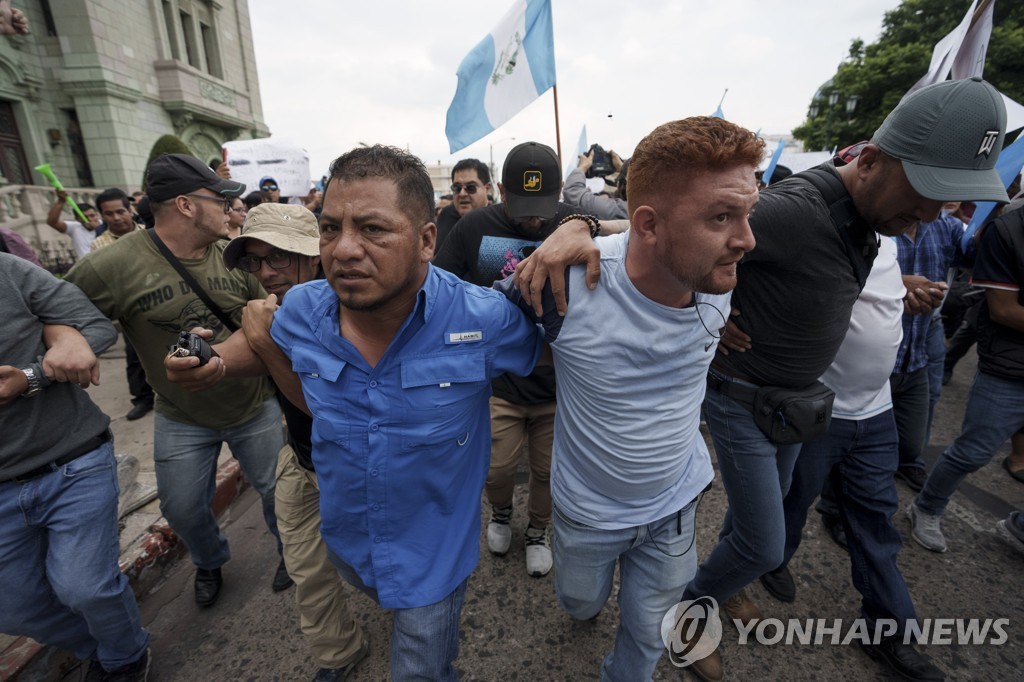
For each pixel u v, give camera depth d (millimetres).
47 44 12258
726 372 1579
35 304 1500
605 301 1127
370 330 1117
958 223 2531
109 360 5352
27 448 1495
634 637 1448
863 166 1288
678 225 925
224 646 2016
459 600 1326
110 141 13008
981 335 2207
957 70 2918
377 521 1207
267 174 5863
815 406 1410
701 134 859
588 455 1313
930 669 1740
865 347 1688
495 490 2314
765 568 1621
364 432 1146
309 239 1703
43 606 1646
